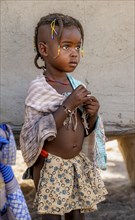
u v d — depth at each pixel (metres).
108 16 4.89
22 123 4.90
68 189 4.05
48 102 4.07
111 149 8.14
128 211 5.38
